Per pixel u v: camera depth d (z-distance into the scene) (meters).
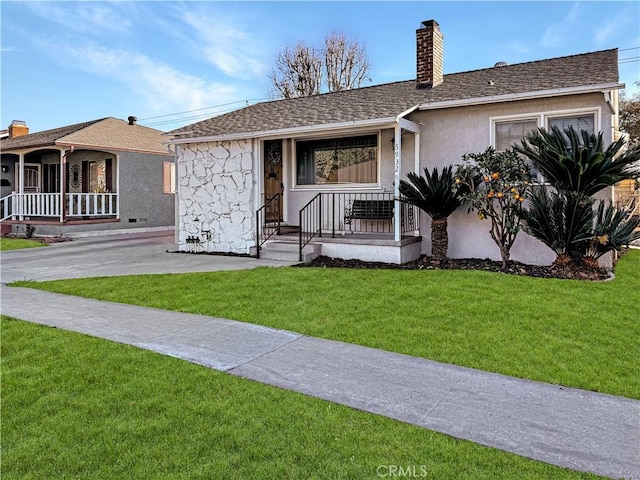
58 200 16.48
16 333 5.05
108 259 10.74
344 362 4.25
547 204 7.50
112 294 6.97
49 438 2.90
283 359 4.33
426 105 9.28
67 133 17.64
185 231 12.08
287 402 3.40
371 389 3.66
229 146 11.20
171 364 4.15
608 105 7.90
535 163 7.49
